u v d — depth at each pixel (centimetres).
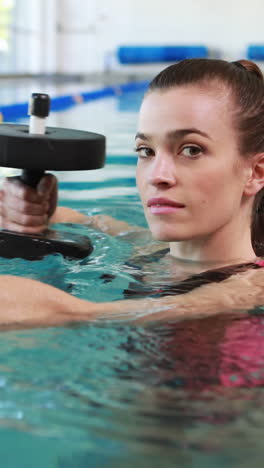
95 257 148
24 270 136
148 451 66
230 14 1102
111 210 217
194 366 87
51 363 87
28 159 138
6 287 104
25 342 94
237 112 120
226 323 104
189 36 1124
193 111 116
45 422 72
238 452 66
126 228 181
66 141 138
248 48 1075
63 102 674
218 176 118
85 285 127
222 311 110
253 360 89
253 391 79
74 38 1155
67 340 95
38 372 84
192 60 126
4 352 90
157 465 64
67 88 886
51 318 102
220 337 98
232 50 1115
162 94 120
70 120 529
